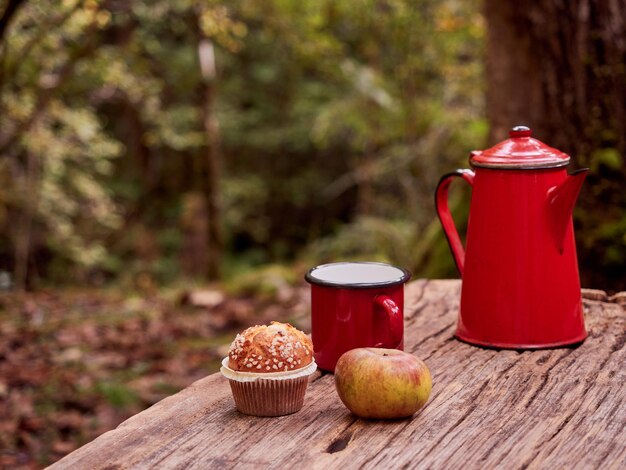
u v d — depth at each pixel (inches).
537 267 53.9
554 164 53.6
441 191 57.1
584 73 83.1
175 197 270.2
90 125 191.2
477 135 185.3
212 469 43.6
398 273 52.3
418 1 187.5
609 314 59.6
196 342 125.9
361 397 46.3
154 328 133.2
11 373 108.8
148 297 168.2
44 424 91.9
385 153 224.8
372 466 43.6
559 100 84.4
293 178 278.8
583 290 63.5
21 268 203.0
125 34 207.6
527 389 49.6
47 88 159.6
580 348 54.4
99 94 206.1
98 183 244.1
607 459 43.8
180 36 246.1
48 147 183.8
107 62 176.9
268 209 286.0
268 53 262.2
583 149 83.4
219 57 256.5
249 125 273.6
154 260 243.3
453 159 196.9
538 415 47.2
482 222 54.5
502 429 46.1
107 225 233.6
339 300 51.1
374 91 193.6
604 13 82.2
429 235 109.7
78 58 145.1
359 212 251.8
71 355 116.8
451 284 66.3
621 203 81.8
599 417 46.8
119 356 117.1
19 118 165.3
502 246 54.1
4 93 160.1
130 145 271.4
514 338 54.2
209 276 201.5
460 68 191.5
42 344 124.5
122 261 248.1
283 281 158.7
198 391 49.8
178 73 236.8
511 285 54.1
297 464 43.8
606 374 51.0
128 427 46.5
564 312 54.3
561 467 43.4
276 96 272.2
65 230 206.5
